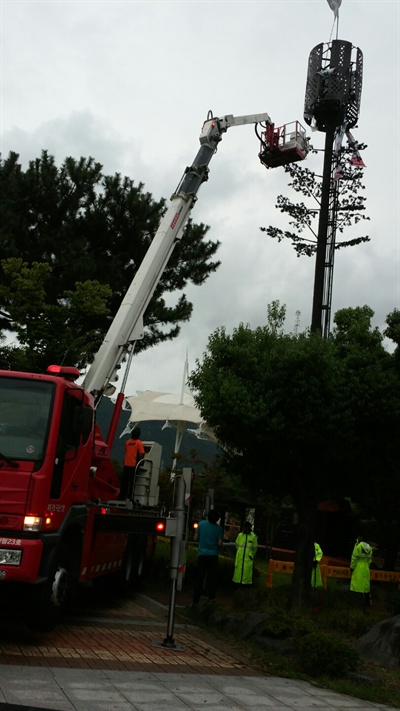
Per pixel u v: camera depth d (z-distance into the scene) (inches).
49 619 382.0
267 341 497.0
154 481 628.4
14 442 366.6
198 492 1017.5
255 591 560.4
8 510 351.9
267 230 928.3
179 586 411.2
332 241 927.0
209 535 569.3
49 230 883.4
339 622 472.7
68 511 398.3
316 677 361.7
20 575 344.8
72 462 406.9
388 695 329.7
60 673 307.9
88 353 844.0
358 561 643.5
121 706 267.7
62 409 388.5
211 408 494.6
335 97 906.1
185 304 959.0
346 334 532.1
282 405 479.8
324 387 475.8
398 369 511.2
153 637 426.0
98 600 581.9
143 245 917.2
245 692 313.1
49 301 835.4
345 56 921.5
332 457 498.0
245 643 426.6
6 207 855.1
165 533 438.9
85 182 908.6
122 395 583.8
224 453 570.3
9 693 267.4
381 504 944.9
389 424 500.4
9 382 384.5
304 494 531.2
